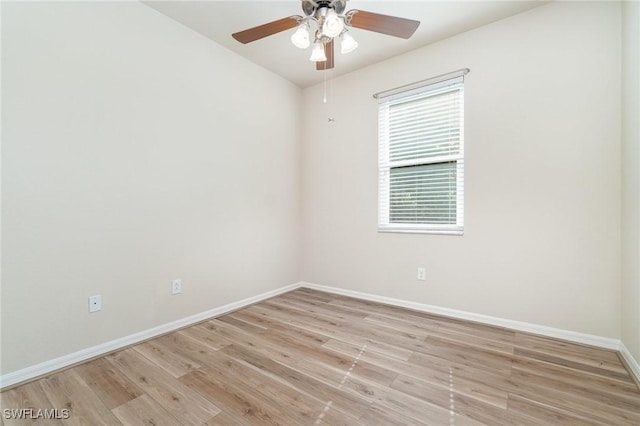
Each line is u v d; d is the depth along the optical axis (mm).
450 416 1414
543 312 2324
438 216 2842
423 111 2928
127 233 2195
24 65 1720
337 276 3549
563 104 2234
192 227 2629
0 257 1656
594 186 2135
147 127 2305
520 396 1565
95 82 2016
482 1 2260
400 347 2141
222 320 2699
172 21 2467
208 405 1496
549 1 2258
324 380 1720
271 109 3426
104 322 2072
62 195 1874
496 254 2512
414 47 2885
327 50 2139
